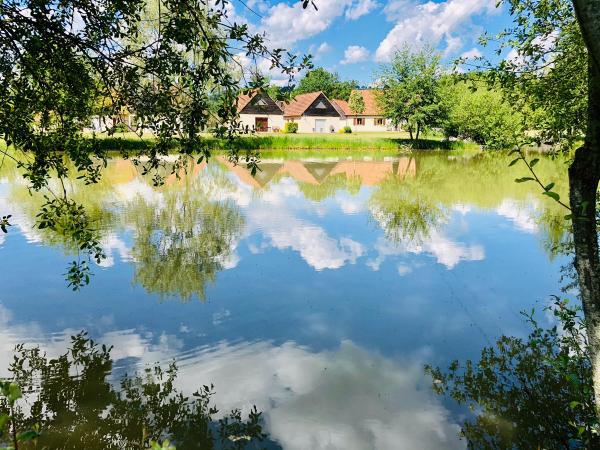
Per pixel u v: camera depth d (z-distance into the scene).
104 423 5.36
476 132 46.53
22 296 9.15
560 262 11.45
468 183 25.58
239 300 9.08
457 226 15.52
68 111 5.41
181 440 5.07
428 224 15.84
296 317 8.32
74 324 7.99
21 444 4.89
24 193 20.11
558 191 22.16
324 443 5.01
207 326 7.94
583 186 3.71
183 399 5.85
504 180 26.48
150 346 7.25
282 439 5.10
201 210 17.81
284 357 6.93
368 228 15.27
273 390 6.07
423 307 8.77
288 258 11.87
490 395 5.80
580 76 7.05
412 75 51.72
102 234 13.86
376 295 9.39
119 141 5.48
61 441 5.05
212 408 5.67
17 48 4.64
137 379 6.30
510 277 10.41
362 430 5.23
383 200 20.56
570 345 6.10
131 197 20.17
